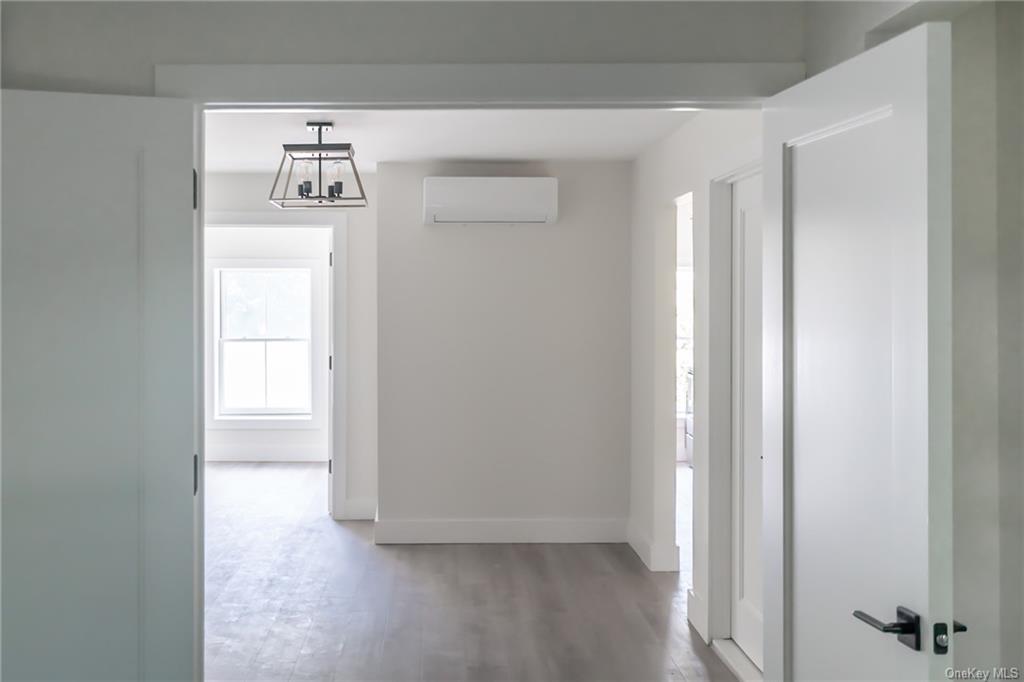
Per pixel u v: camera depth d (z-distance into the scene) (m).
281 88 2.67
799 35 2.75
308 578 5.11
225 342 9.45
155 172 2.57
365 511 6.65
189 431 2.60
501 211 5.68
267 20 2.68
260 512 6.88
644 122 4.59
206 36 2.67
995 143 2.30
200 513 2.71
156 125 2.58
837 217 2.25
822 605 2.31
